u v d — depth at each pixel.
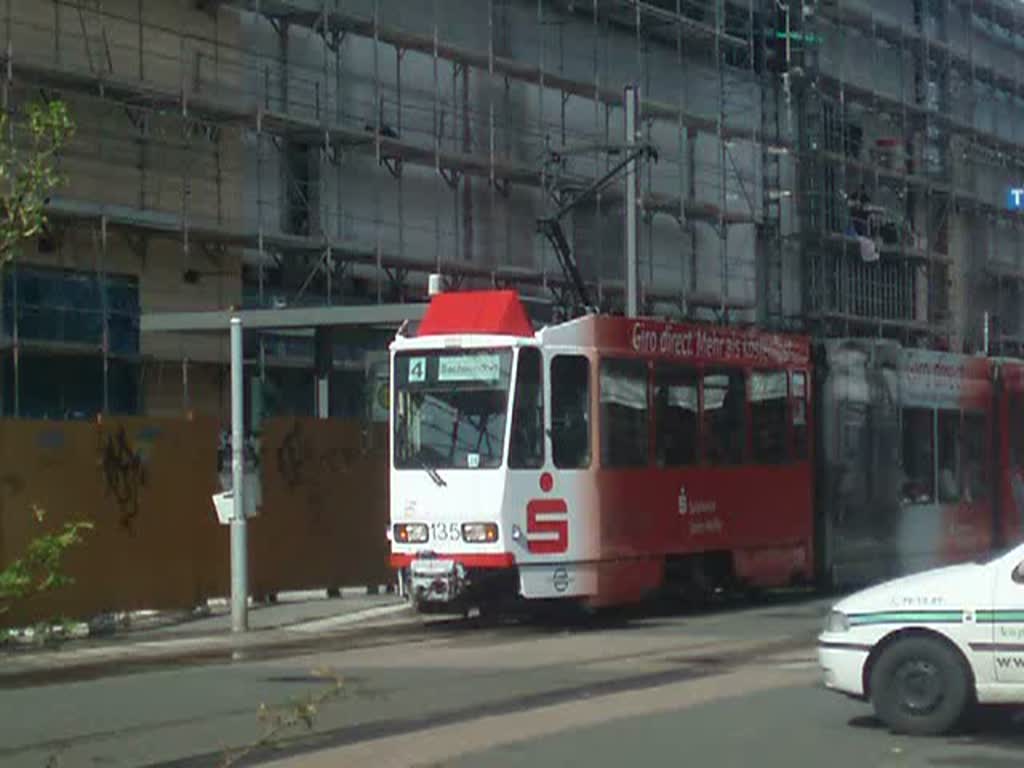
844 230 48.91
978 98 56.31
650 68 42.88
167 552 20.53
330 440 23.19
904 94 51.84
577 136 40.03
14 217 6.35
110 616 19.72
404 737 11.52
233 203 31.12
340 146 33.16
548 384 19.00
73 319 27.97
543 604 19.92
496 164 36.22
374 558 23.72
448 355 19.09
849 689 11.48
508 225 37.72
